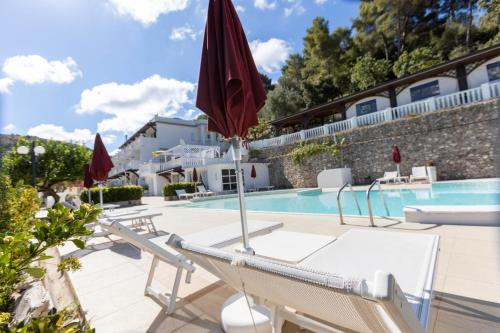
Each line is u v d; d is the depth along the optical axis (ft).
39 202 10.41
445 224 13.76
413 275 5.01
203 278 9.59
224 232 9.82
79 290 8.91
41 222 4.40
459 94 37.32
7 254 3.84
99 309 7.54
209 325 6.54
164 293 8.33
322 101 94.68
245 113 6.42
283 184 59.47
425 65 68.28
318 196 40.42
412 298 4.16
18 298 8.28
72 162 57.47
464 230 12.32
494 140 33.42
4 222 8.77
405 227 13.87
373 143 45.19
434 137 38.42
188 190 56.39
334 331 4.66
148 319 6.93
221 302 7.69
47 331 3.38
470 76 42.52
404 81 48.19
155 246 7.40
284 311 5.19
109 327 6.59
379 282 2.40
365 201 32.14
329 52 94.99
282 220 19.13
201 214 26.94
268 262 3.40
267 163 62.34
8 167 48.60
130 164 87.81
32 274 4.24
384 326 3.02
